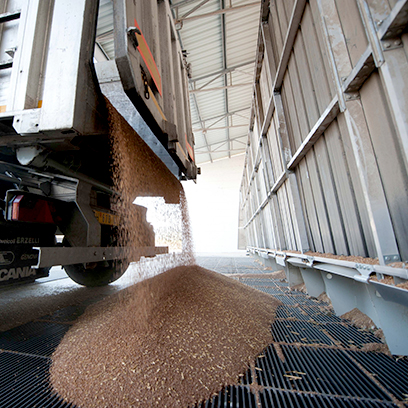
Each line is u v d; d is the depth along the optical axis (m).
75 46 1.60
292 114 2.91
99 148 2.36
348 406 1.06
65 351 1.54
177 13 7.12
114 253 2.58
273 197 4.32
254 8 7.54
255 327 1.87
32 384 1.27
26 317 2.31
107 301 2.46
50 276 5.04
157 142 2.60
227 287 2.68
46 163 1.95
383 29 1.15
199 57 9.11
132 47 1.75
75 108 1.52
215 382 1.24
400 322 1.45
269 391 1.17
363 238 1.76
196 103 11.66
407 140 1.11
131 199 2.76
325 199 2.29
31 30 1.64
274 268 5.12
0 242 1.97
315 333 1.86
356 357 1.47
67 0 1.68
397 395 1.12
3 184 2.33
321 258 2.21
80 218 2.34
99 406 1.09
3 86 1.65
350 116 1.53
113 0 1.70
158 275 2.88
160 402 1.10
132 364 1.34
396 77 1.15
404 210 1.28
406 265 1.24
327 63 1.91
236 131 15.66
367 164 1.47
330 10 1.63
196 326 1.73
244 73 10.36
